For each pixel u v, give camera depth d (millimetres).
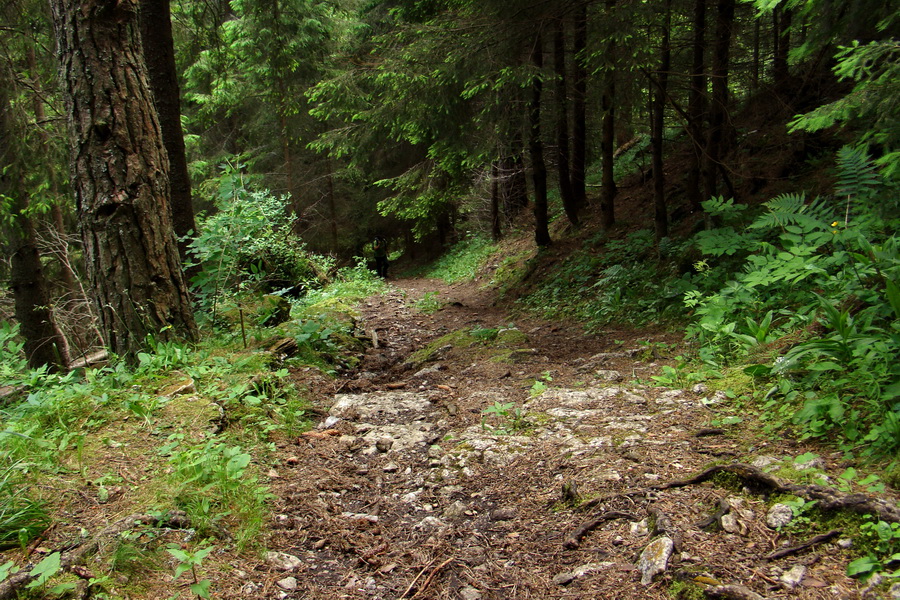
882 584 1775
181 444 3125
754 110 10203
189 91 19156
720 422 3215
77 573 1948
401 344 7867
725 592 1855
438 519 2760
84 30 4422
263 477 3109
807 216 4102
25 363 4109
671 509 2430
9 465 2605
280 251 11359
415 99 9602
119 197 4570
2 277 11797
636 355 5207
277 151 23172
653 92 8500
